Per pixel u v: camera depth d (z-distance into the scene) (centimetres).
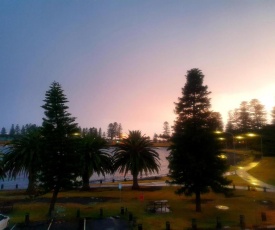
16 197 3512
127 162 4216
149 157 4328
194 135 2756
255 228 2150
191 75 2900
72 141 2714
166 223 2112
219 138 2898
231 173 5856
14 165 3891
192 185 2758
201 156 2744
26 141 3784
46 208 2806
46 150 2689
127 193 3819
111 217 2455
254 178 5222
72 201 3212
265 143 7762
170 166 2839
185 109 2902
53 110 2712
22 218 2419
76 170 2731
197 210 2709
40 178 2658
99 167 4184
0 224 1958
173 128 2931
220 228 2145
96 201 3216
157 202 2788
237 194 3616
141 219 2394
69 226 2166
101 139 4350
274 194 3628
